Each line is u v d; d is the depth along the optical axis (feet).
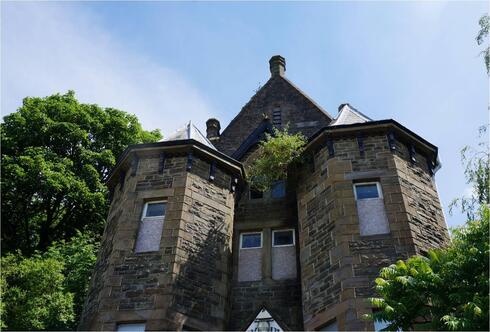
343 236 39.22
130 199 45.01
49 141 74.08
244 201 50.98
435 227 42.14
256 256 46.65
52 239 72.64
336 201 41.83
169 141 48.08
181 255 40.37
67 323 49.96
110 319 36.99
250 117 64.80
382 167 43.78
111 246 42.98
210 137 69.72
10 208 68.28
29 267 47.62
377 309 34.68
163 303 37.14
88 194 69.51
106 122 81.10
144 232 42.91
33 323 44.88
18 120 72.84
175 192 44.62
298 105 64.28
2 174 64.54
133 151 48.47
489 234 29.58
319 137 47.03
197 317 38.27
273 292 43.06
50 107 77.51
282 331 40.19
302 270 41.47
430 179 46.80
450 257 30.83
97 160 75.61
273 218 48.73
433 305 29.91
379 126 46.09
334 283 37.42
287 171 49.85
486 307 26.45
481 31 36.94
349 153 45.29
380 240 38.70
